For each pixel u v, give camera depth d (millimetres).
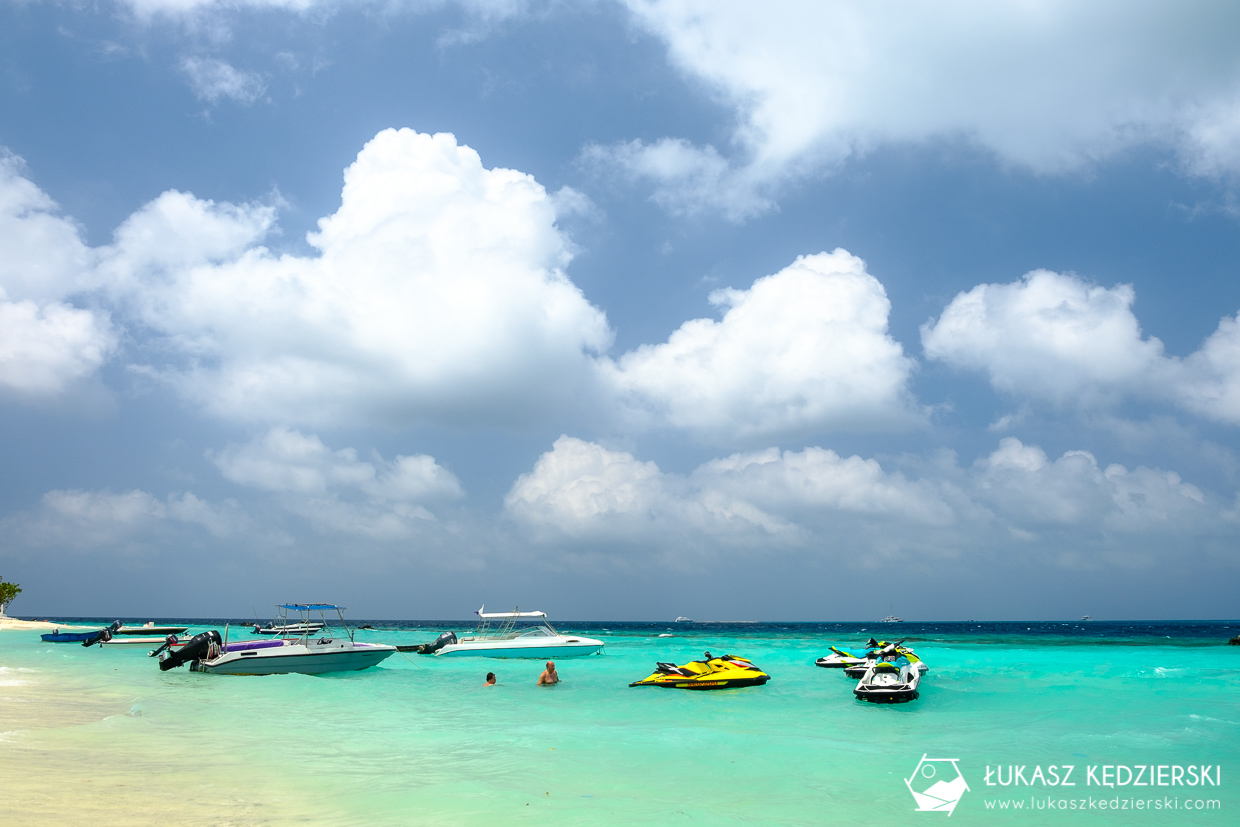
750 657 39281
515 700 20203
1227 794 10398
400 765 11398
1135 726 16047
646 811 9000
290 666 24469
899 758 12492
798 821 8789
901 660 28359
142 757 11320
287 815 8359
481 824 8250
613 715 17531
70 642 47469
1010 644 55969
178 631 49062
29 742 12133
